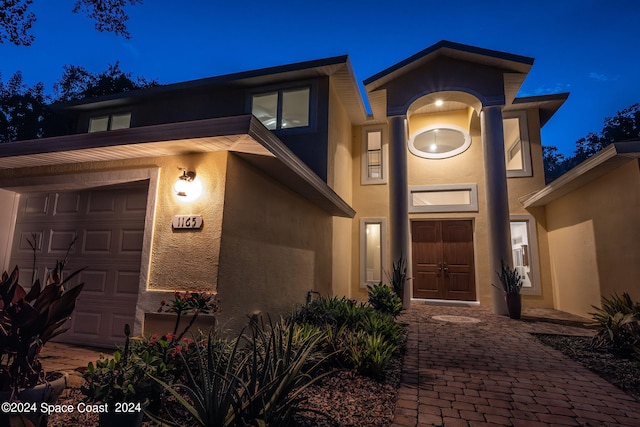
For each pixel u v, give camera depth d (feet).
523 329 20.06
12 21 23.50
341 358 12.83
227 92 27.04
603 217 21.36
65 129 42.96
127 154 13.94
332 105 26.58
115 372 7.75
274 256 17.57
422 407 9.51
